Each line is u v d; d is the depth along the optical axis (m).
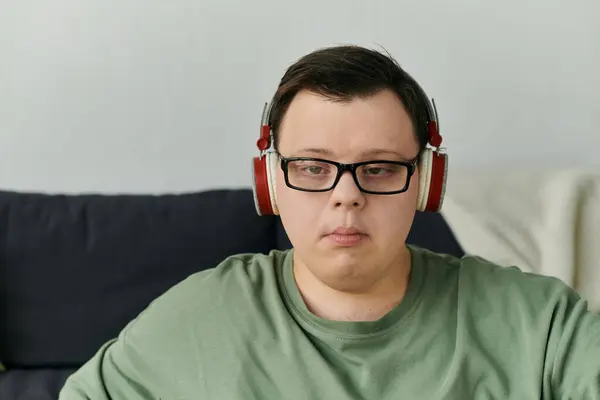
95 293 1.28
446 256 0.93
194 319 0.84
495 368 0.79
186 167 1.58
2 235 1.28
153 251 1.29
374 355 0.80
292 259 0.89
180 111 1.54
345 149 0.72
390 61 0.78
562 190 1.30
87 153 1.55
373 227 0.74
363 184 0.74
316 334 0.81
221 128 1.56
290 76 0.77
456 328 0.82
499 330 0.81
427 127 0.79
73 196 1.34
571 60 1.58
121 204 1.33
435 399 0.76
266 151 0.82
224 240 1.32
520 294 0.84
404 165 0.75
